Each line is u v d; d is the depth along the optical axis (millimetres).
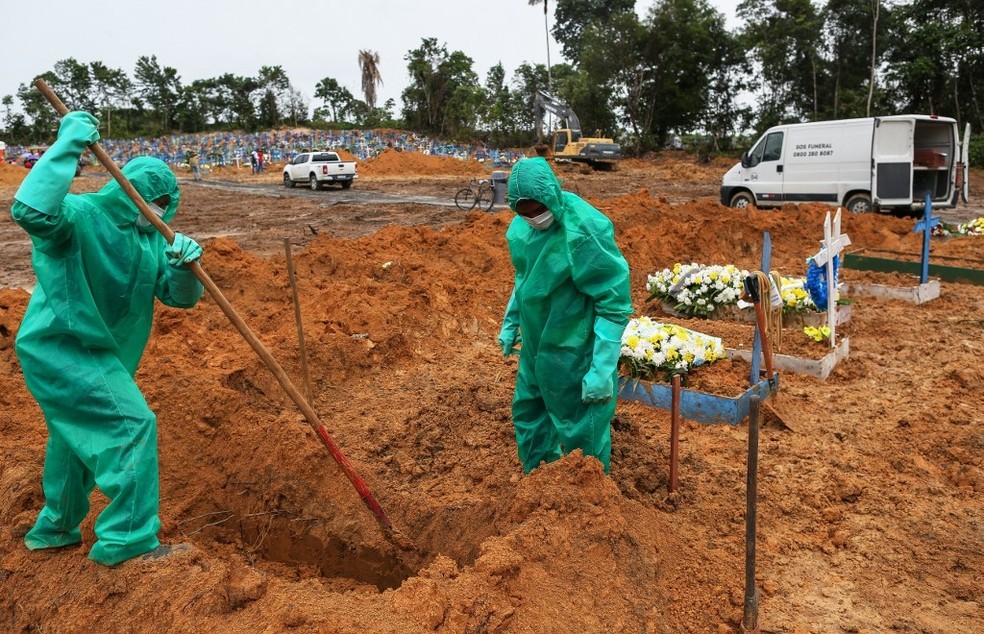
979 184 32250
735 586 3873
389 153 43438
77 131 3219
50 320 3379
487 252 11953
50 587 3588
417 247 12164
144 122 85812
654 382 6602
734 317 9039
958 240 15242
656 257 12289
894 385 7059
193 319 8508
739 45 54500
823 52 50281
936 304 10266
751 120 56750
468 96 68125
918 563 4219
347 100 88125
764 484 5141
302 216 22312
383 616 3219
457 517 4617
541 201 4012
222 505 5043
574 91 58281
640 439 5684
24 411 6023
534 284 4285
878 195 17984
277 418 5543
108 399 3467
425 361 7934
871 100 44375
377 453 5641
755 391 6191
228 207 25547
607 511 3949
